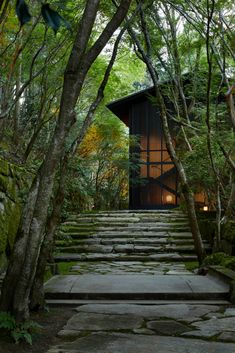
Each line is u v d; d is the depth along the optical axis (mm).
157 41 8875
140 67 14164
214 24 7367
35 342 3582
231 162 8109
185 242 10812
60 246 10594
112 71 13406
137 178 17078
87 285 5891
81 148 17484
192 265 8859
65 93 3973
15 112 11406
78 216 13539
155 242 10859
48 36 8352
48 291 5441
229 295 5348
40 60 9234
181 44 9273
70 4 7453
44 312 4668
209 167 9711
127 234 11469
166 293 5418
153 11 8461
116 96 17547
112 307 4969
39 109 11188
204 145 8984
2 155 9789
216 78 8898
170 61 9156
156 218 13023
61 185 5262
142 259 9602
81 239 11219
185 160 9883
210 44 7379
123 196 21344
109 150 17891
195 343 3539
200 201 15656
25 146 12625
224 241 9094
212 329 3990
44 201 3914
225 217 9516
